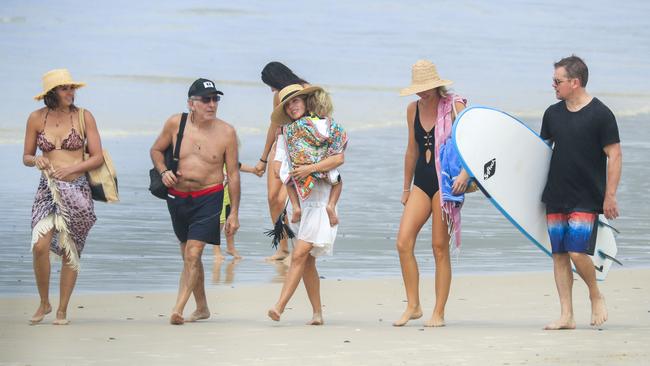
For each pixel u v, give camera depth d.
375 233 45.00
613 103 94.44
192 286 27.08
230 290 33.41
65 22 124.56
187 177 27.25
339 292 33.28
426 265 38.59
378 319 28.44
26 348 22.67
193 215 27.48
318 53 115.62
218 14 135.88
